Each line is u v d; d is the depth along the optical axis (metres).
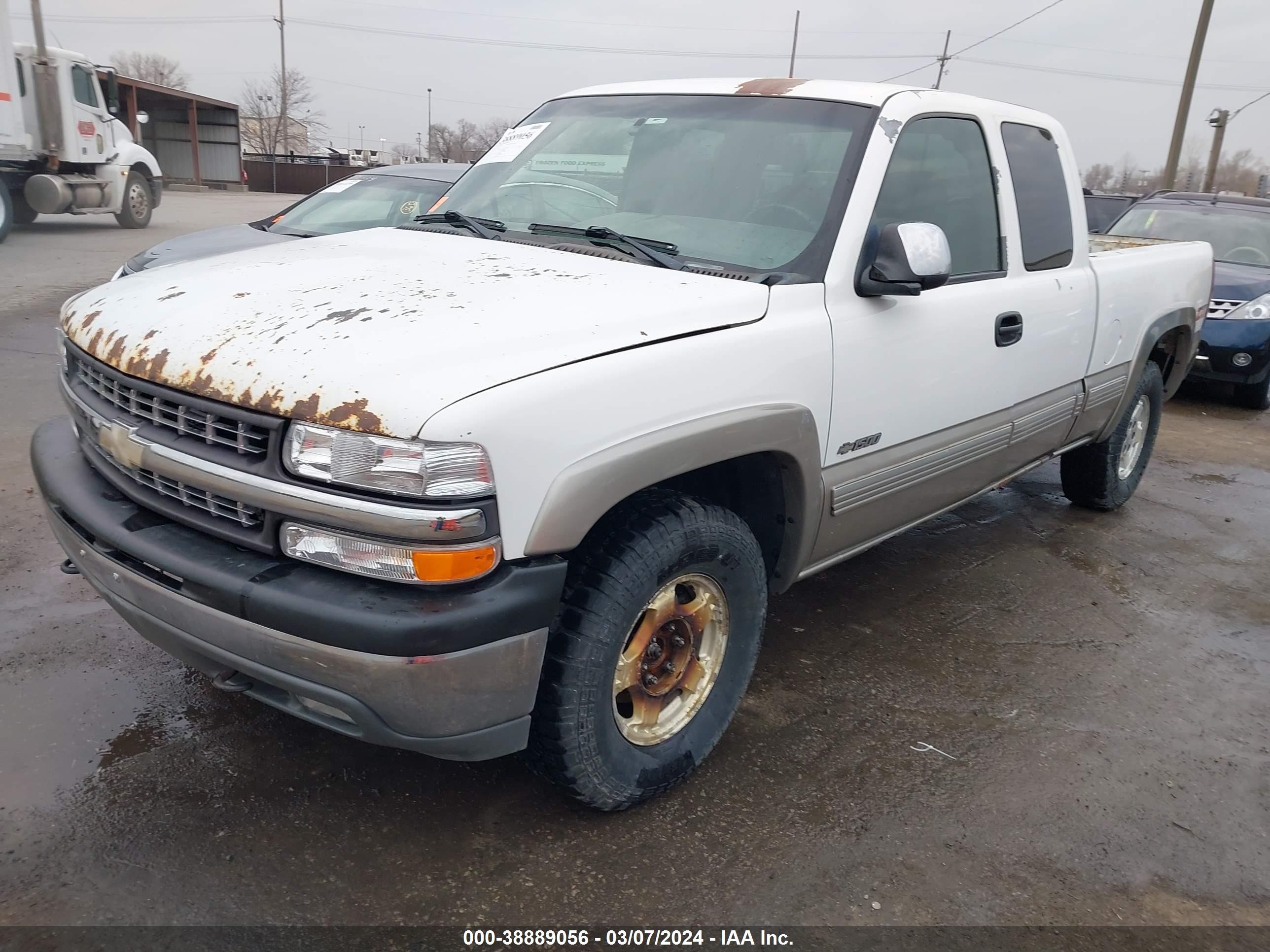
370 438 1.95
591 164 3.40
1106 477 5.25
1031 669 3.65
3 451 5.17
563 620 2.30
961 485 3.70
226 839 2.44
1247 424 8.26
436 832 2.52
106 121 16.95
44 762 2.69
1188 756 3.13
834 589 4.26
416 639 1.97
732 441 2.48
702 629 2.72
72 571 2.89
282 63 58.78
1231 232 9.43
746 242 2.95
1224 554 5.05
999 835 2.67
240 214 23.11
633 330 2.35
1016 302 3.63
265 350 2.15
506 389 2.04
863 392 2.95
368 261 2.79
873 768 2.94
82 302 2.78
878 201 3.03
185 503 2.23
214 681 2.34
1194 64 21.44
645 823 2.61
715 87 3.45
